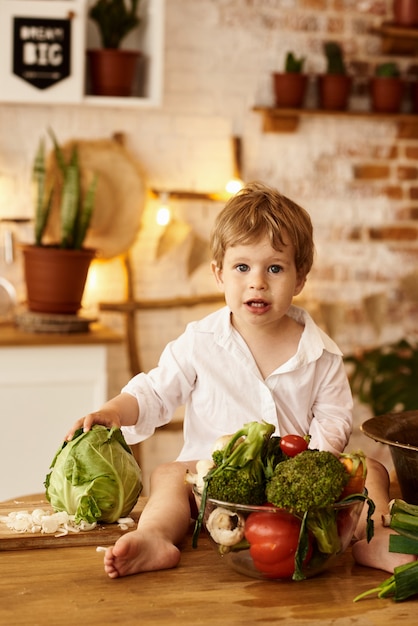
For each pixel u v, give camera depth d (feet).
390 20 12.73
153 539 4.90
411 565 4.56
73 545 5.28
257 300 6.03
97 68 11.30
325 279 12.90
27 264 10.78
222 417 6.57
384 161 12.94
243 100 12.31
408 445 5.46
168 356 6.69
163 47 11.36
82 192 11.48
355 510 4.72
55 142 10.94
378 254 13.05
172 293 12.32
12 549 5.18
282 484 4.48
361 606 4.46
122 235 11.75
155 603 4.43
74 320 10.61
